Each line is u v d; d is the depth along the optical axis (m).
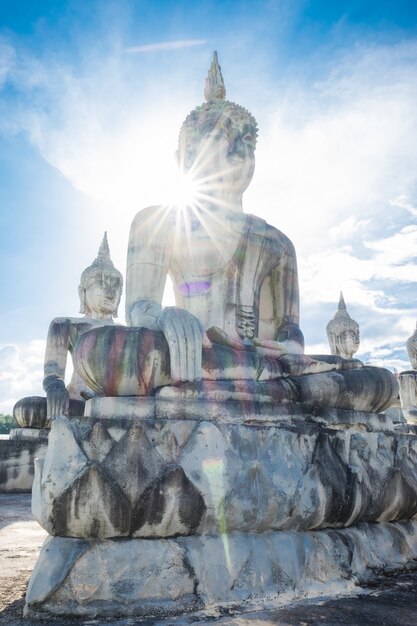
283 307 5.27
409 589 3.55
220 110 5.21
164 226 4.74
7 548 4.88
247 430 3.59
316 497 3.68
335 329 12.68
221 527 3.36
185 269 4.87
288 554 3.47
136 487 3.12
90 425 3.23
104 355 3.57
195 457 3.36
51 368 8.55
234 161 5.11
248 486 3.45
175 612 2.97
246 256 4.92
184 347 3.62
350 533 3.89
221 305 4.74
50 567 2.98
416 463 4.57
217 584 3.17
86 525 3.05
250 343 4.50
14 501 8.18
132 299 4.55
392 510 4.21
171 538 3.23
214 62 5.68
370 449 4.21
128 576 3.01
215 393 3.73
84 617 2.87
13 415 10.38
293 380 4.15
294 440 3.75
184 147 5.29
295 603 3.22
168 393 3.59
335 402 4.21
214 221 4.86
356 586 3.59
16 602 3.25
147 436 3.28
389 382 4.49
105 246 9.86
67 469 3.11
